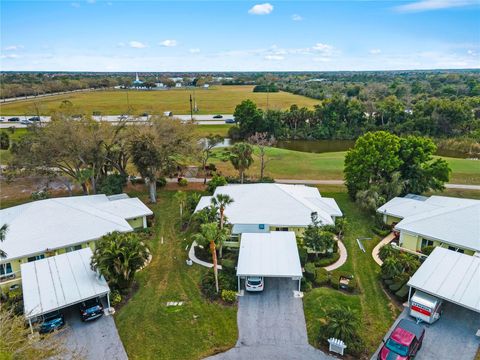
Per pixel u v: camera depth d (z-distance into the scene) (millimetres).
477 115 105438
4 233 28562
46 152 46094
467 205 35562
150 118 51125
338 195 50406
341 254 34375
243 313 26250
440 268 26844
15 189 54312
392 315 25750
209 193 49250
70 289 25719
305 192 44531
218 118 121812
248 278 28656
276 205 38031
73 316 26203
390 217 39562
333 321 23031
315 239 31844
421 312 24422
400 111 104625
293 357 22141
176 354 22609
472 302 23391
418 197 42656
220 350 22844
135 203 41750
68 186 50906
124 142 49031
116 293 27688
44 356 18906
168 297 28344
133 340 23781
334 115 106000
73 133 45375
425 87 180625
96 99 166375
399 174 43656
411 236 33719
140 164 46438
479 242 30234
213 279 29391
